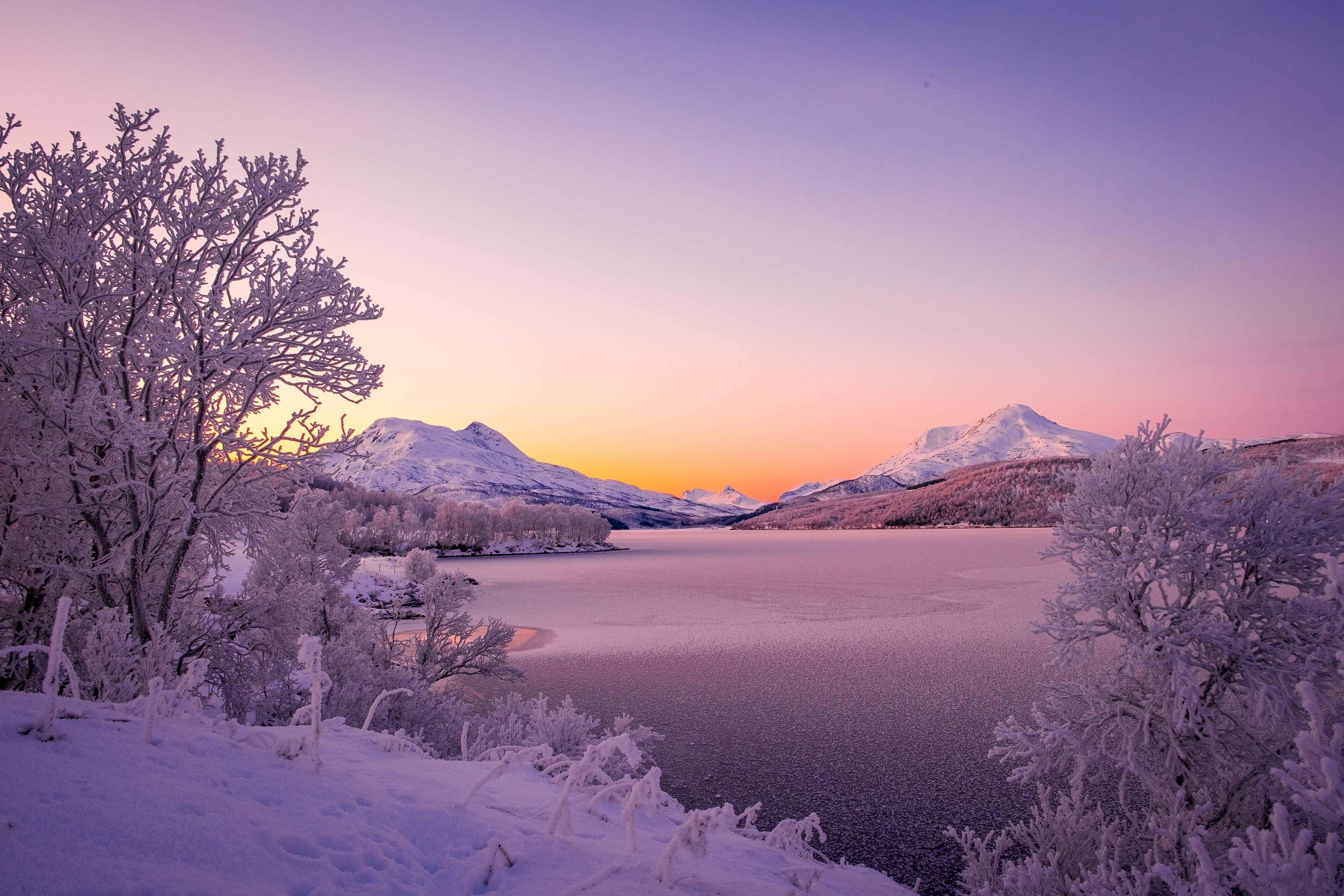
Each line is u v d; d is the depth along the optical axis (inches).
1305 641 254.4
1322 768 92.4
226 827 79.0
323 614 437.1
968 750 536.1
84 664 242.1
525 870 93.7
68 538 291.4
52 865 62.7
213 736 116.7
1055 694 299.9
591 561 3668.8
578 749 288.0
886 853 370.6
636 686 771.4
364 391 322.3
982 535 6067.9
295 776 107.0
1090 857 258.5
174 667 251.8
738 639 1084.5
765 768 502.0
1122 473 297.7
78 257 264.5
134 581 289.6
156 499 292.0
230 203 305.6
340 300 313.4
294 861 78.2
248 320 307.4
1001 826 402.6
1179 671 256.4
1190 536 269.3
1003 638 1044.5
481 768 159.8
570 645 1043.9
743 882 103.7
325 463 329.7
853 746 548.4
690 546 5506.9
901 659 904.9
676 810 189.6
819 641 1047.6
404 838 95.0
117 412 258.5
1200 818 248.2
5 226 260.8
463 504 5029.5
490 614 1437.0
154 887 63.8
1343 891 88.0
